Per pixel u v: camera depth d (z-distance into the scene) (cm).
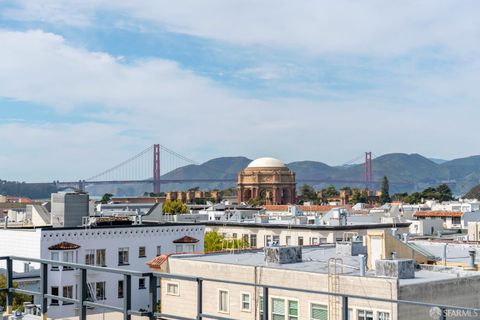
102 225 6262
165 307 4416
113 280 6062
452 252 5019
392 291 3203
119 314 5222
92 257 5953
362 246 4638
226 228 8844
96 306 1180
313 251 4859
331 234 7806
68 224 6156
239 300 3953
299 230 8069
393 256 3938
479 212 12950
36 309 2425
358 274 3556
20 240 5819
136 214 7481
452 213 12975
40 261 1298
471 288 3559
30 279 5091
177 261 4359
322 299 3525
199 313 1088
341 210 8969
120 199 17512
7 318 1367
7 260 1380
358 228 8062
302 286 3634
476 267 4091
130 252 6241
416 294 3272
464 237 8856
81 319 1204
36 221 7625
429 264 4278
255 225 8550
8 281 1386
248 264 4059
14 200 19775
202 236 6862
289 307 3712
